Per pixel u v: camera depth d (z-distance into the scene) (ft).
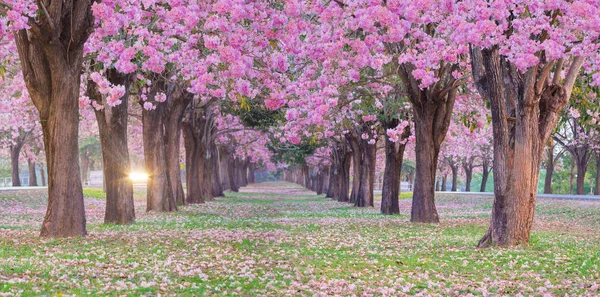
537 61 47.42
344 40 59.62
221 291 36.35
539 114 61.36
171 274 42.27
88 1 60.49
